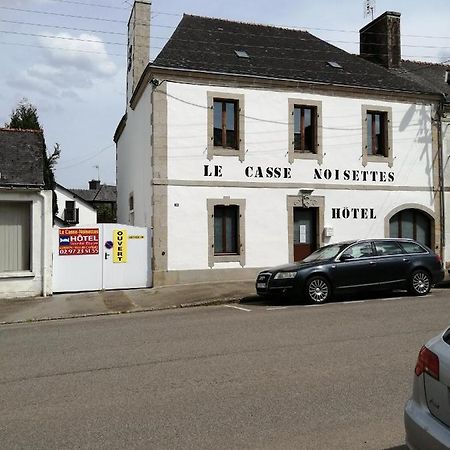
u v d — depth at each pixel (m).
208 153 15.58
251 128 16.08
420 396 3.04
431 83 21.05
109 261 14.52
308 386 5.18
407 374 5.52
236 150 15.90
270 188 16.25
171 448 3.77
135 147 19.02
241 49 17.83
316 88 16.89
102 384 5.45
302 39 20.20
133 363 6.30
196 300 12.43
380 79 18.58
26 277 13.23
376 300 11.64
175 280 15.09
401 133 18.08
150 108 15.49
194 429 4.12
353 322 8.75
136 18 19.39
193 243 15.32
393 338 7.35
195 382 5.42
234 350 6.86
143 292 13.90
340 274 11.59
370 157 17.62
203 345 7.24
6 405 4.85
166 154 15.14
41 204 13.45
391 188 17.86
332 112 17.14
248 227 15.95
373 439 3.86
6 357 6.88
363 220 17.41
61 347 7.45
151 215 15.23
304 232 16.97
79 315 10.88
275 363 6.11
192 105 15.47
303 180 16.67
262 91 16.25
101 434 4.07
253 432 4.04
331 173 17.05
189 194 15.34
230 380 5.46
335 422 4.20
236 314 10.27
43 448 3.83
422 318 8.97
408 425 3.02
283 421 4.25
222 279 15.58
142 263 14.88
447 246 18.58
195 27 18.12
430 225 18.56
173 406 4.68
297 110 16.95
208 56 16.56
